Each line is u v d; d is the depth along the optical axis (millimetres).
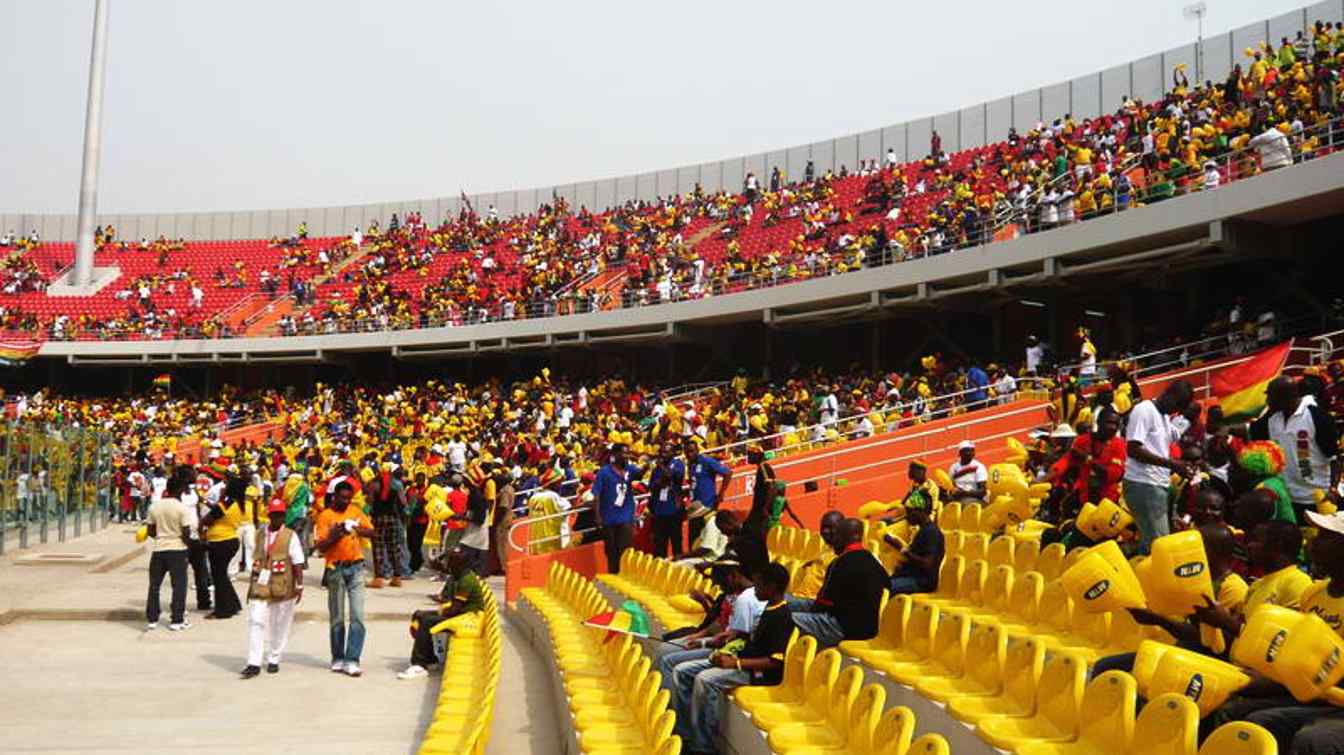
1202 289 23516
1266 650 4227
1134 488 7789
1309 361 17719
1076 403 15930
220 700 9305
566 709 7789
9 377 48438
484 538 15609
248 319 47438
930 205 34219
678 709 7180
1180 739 3922
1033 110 39219
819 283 29328
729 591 7996
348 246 53719
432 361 44094
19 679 9992
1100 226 22359
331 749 7738
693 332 34312
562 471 20188
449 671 8711
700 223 43625
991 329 28844
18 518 20375
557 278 41156
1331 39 25406
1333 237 21141
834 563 7594
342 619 10688
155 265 54469
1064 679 4969
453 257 49219
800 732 5582
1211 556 5371
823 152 45406
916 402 20656
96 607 13602
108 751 7523
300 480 17312
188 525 12844
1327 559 4734
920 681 6012
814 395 25781
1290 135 20516
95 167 51969
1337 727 3957
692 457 14703
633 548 14742
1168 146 24234
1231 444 8867
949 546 10359
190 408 44750
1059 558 7887
